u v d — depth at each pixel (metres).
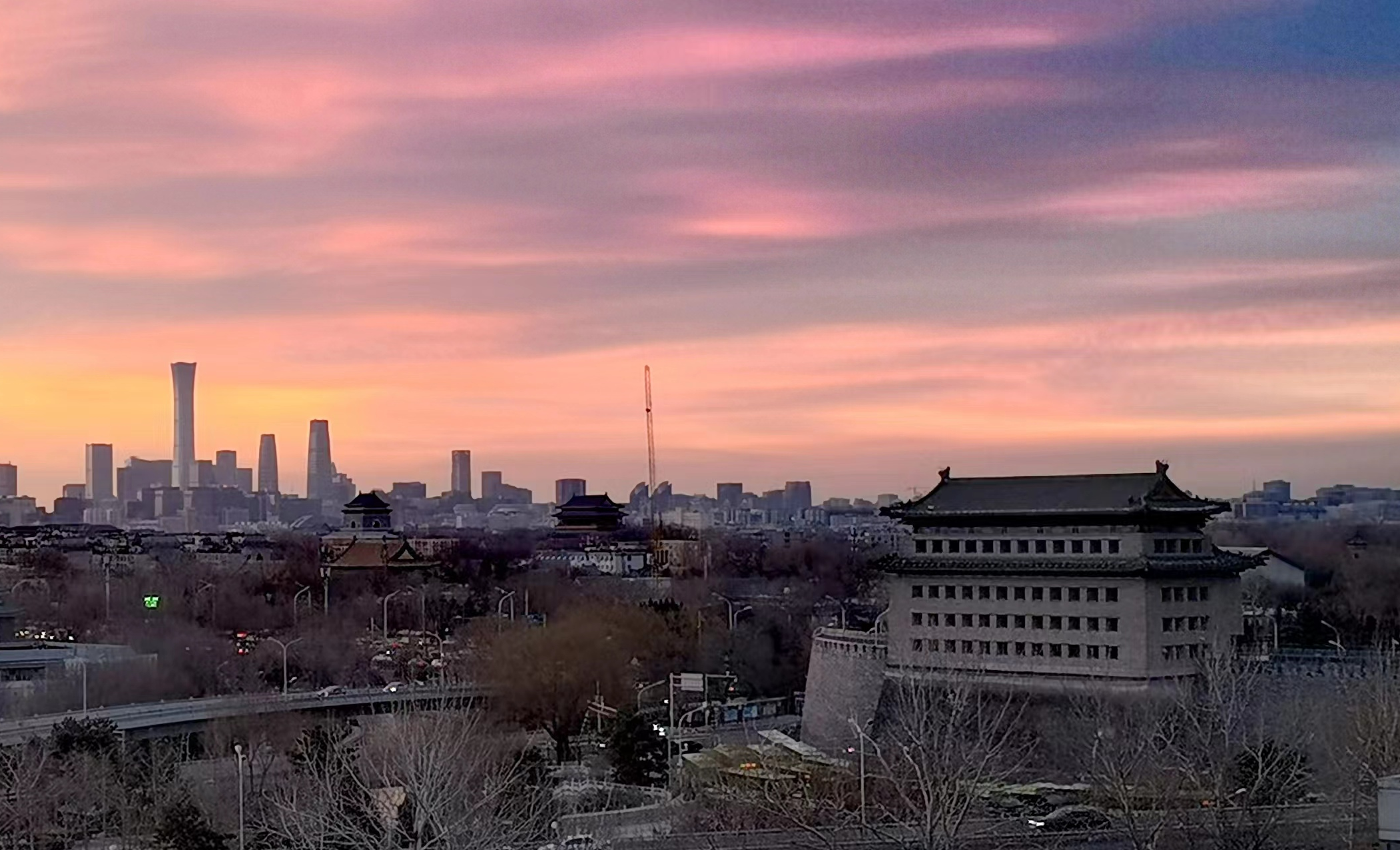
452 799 136.50
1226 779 143.88
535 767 196.62
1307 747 168.38
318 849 138.38
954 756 162.75
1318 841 137.38
